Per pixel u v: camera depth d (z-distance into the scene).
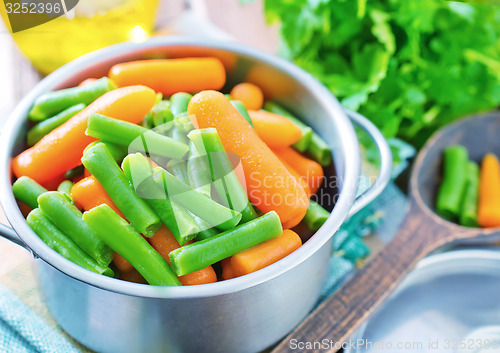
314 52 0.49
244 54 0.41
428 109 0.52
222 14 0.55
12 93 0.46
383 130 0.48
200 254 0.32
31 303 0.39
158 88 0.40
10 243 0.41
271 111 0.42
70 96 0.37
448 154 0.49
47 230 0.33
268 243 0.34
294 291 0.35
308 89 0.40
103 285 0.31
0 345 0.37
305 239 0.37
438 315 0.42
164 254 0.34
